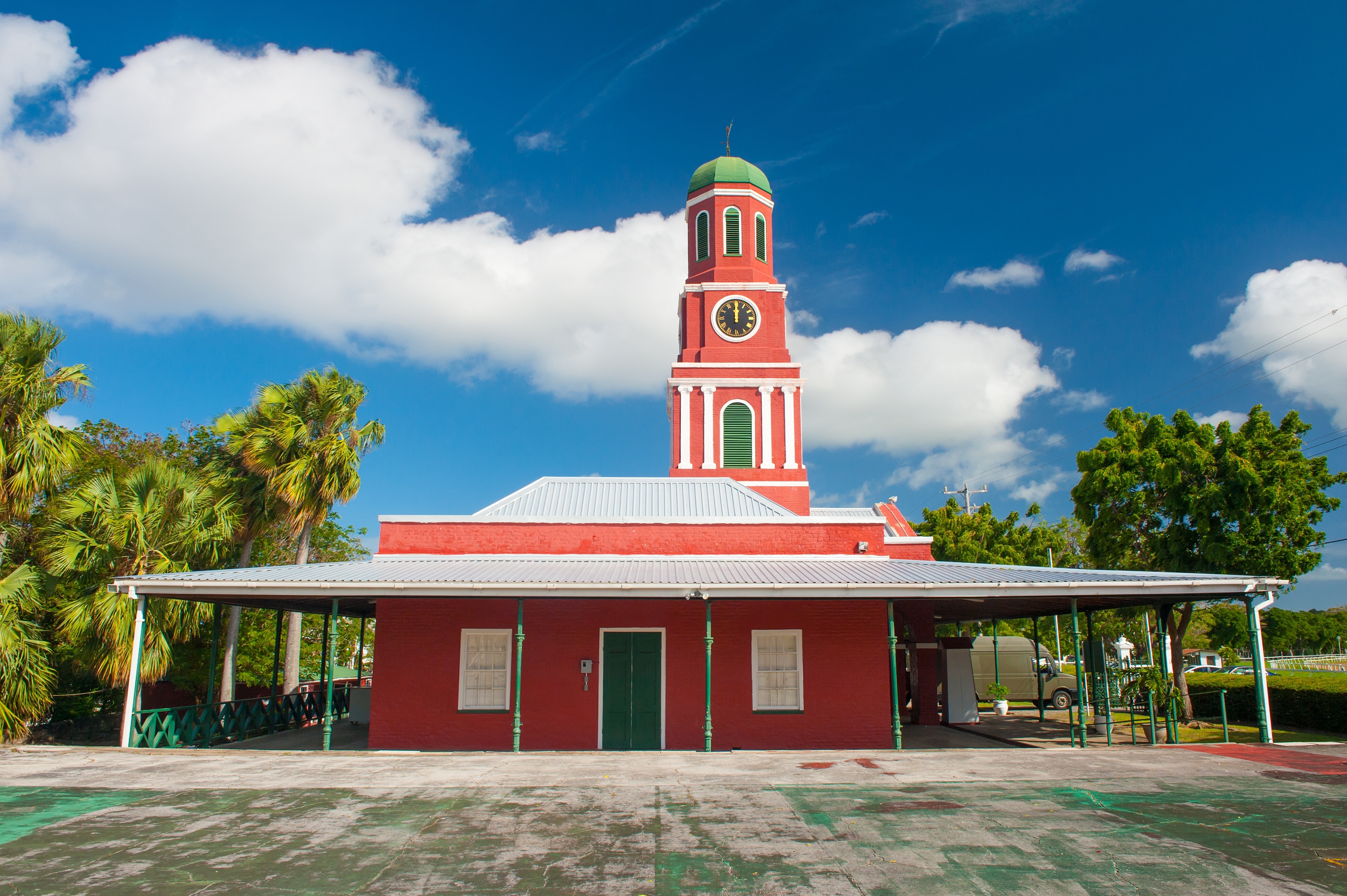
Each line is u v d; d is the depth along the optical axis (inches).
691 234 1311.5
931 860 306.0
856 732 658.2
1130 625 1347.2
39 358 670.5
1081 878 286.2
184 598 671.1
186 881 285.1
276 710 802.2
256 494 937.5
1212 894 272.8
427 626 668.1
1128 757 511.2
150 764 493.0
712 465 1175.6
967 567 676.7
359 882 284.2
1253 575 805.9
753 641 670.5
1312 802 390.9
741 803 390.9
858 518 784.9
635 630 670.5
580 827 350.9
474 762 496.1
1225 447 837.8
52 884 281.9
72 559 680.4
